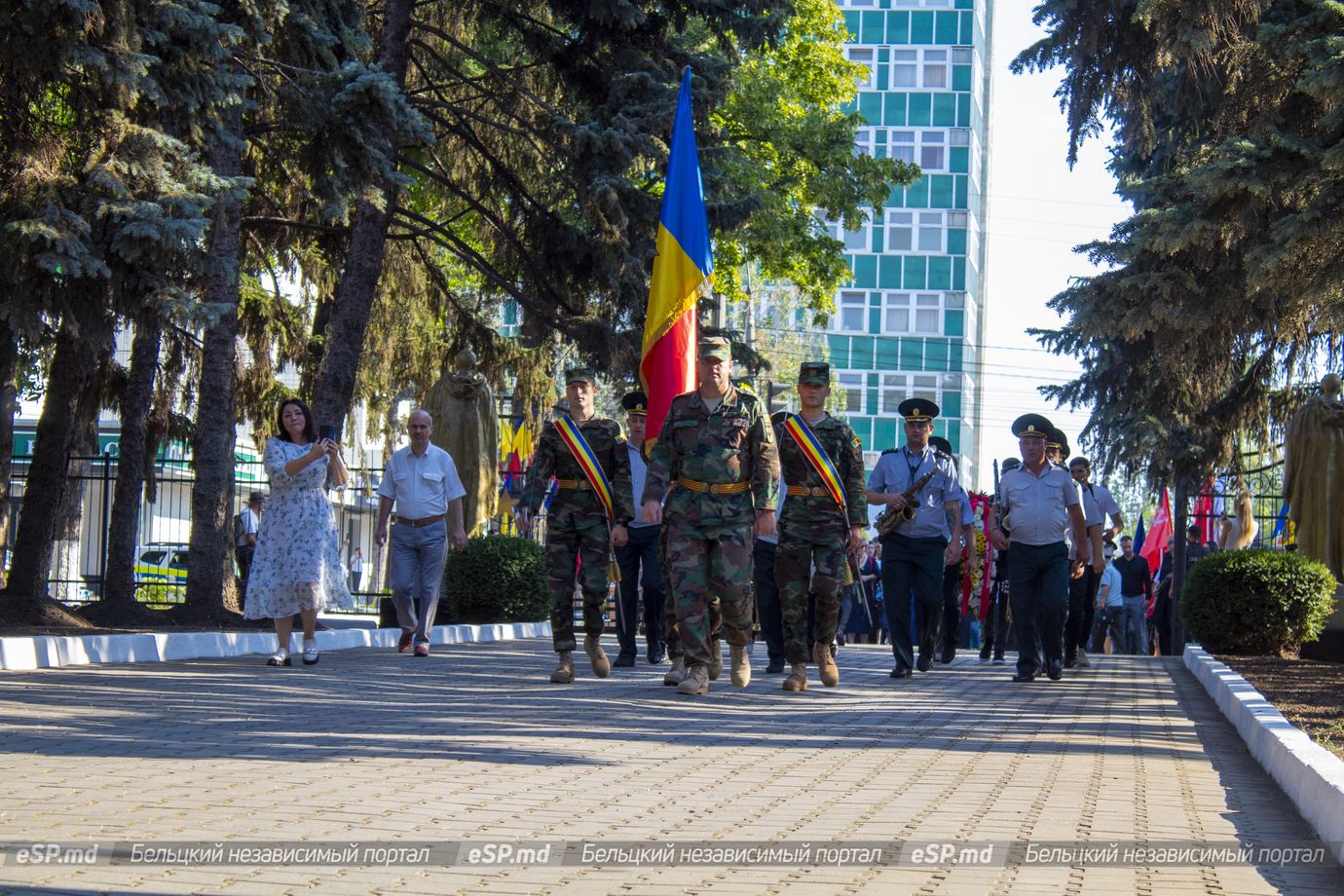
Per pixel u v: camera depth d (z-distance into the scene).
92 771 7.12
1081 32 22.91
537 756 8.05
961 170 78.81
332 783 6.92
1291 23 18.47
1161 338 21.23
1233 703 11.10
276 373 26.20
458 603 21.67
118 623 17.81
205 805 6.22
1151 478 30.88
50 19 13.80
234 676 12.48
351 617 25.53
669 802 6.66
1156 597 30.64
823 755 8.46
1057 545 15.32
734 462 11.51
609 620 28.36
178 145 14.83
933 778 7.60
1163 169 27.41
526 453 27.42
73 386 16.31
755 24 23.20
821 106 36.81
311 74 18.45
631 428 16.58
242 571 27.34
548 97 24.30
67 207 14.19
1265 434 28.59
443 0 24.61
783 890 4.90
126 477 19.62
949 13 78.81
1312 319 20.70
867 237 79.56
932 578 15.41
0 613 15.67
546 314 23.72
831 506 12.68
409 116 18.80
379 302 26.88
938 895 4.88
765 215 32.56
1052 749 9.06
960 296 78.94
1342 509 20.36
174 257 14.68
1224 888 5.12
